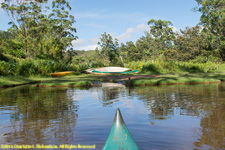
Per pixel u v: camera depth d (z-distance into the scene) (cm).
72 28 6638
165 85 1369
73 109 638
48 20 5797
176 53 5669
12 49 4150
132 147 262
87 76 2705
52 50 4531
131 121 479
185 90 1060
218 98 786
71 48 7350
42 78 2425
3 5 4809
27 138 374
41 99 859
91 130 413
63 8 6525
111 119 500
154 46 9138
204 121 470
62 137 375
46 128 435
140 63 3603
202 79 1524
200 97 820
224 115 520
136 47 9694
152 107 642
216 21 4556
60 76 2739
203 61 4694
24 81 1925
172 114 543
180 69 3347
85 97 895
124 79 1975
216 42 4700
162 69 3262
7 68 2441
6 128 441
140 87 1280
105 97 886
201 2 4550
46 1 5338
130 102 745
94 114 561
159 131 401
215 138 358
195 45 5134
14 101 820
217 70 3406
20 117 543
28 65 2741
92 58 9862
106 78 2231
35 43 4806
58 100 824
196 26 5541
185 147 319
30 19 5084
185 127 425
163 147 320
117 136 269
